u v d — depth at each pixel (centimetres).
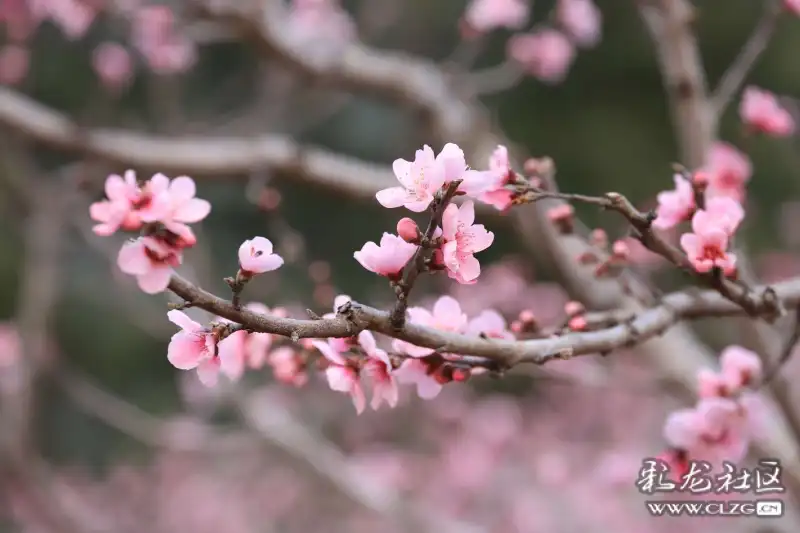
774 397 284
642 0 327
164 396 792
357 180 379
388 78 418
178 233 214
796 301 230
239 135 575
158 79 553
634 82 759
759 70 713
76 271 778
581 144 762
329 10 445
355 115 771
